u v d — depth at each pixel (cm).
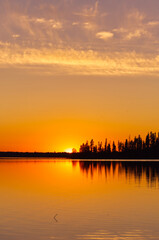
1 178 5597
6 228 2109
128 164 12238
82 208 2764
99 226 2164
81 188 4147
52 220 2330
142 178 5681
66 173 7281
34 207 2802
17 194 3569
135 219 2364
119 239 1883
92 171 8025
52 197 3353
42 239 1880
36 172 7531
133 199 3231
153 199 3228
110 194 3584
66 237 1920
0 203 2992
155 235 1959
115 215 2494
